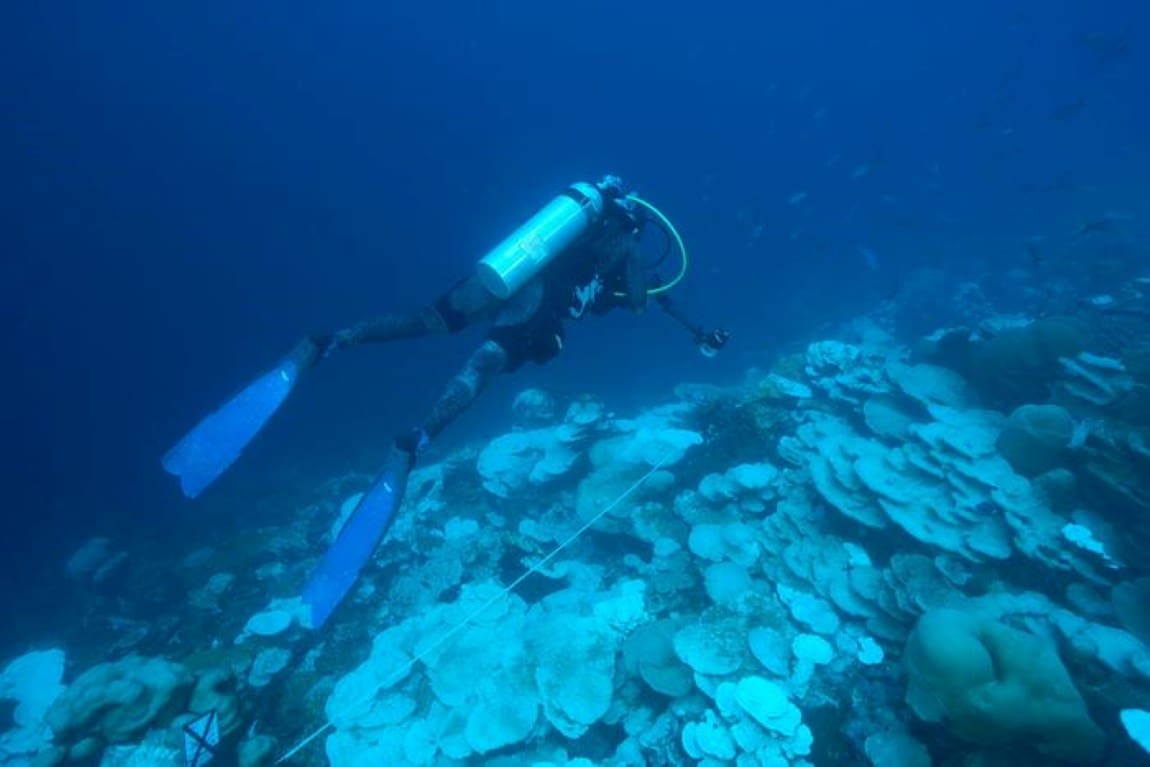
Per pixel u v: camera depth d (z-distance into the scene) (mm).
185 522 11266
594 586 4711
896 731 3100
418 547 5824
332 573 2291
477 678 3885
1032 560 3609
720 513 4707
